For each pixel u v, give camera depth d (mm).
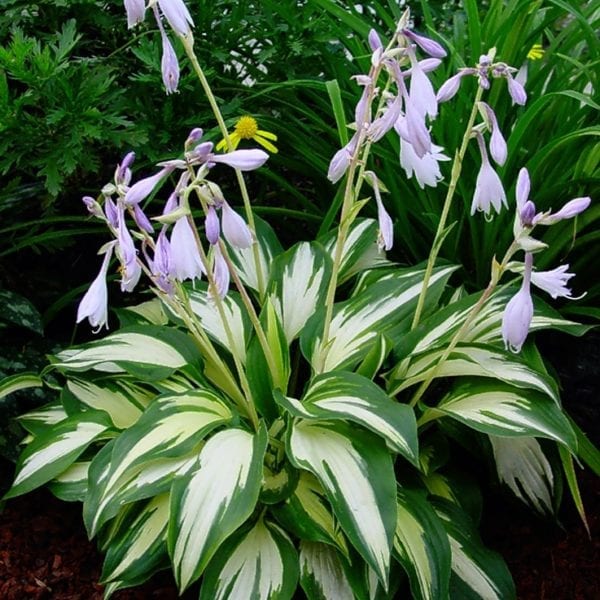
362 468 536
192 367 649
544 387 585
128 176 512
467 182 782
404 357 644
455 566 603
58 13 828
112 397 669
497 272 531
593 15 912
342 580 568
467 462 761
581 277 812
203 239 847
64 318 906
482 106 531
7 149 750
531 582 683
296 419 587
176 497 526
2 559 695
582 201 482
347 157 546
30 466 613
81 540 716
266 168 882
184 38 546
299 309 720
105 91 776
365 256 783
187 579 502
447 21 1039
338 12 793
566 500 752
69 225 914
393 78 510
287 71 864
